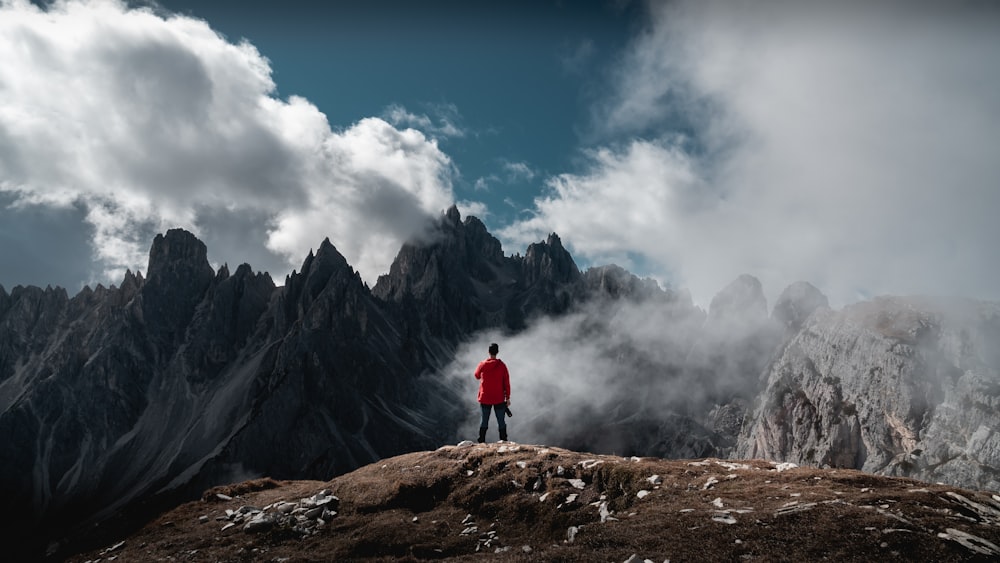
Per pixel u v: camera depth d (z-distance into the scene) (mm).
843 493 16047
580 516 18344
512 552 15867
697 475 19672
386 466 26406
